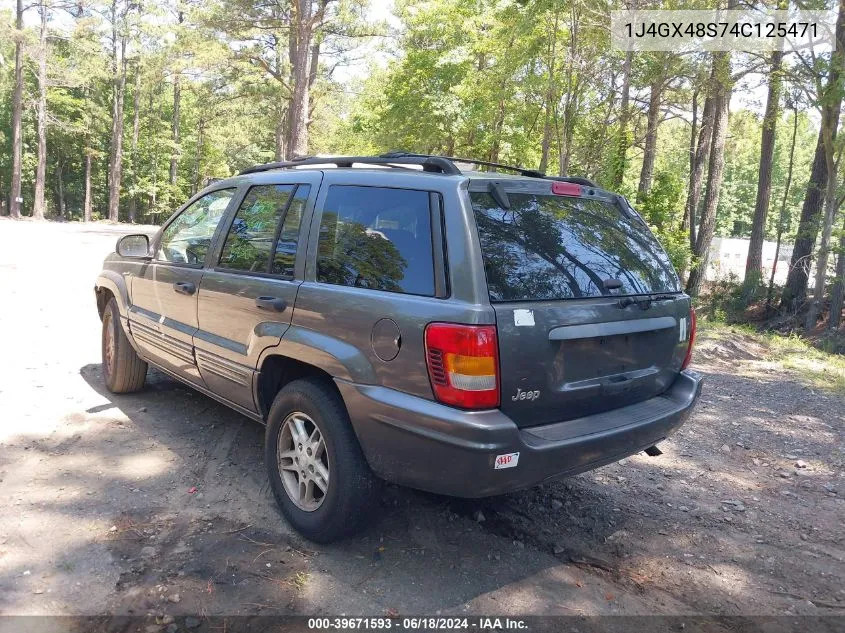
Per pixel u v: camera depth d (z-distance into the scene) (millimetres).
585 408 3248
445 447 2818
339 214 3486
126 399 5434
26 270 12820
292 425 3520
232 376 3924
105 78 47406
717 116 21656
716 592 3250
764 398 7160
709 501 4305
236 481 4070
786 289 21344
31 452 4285
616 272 3469
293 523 3475
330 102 35531
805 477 4812
